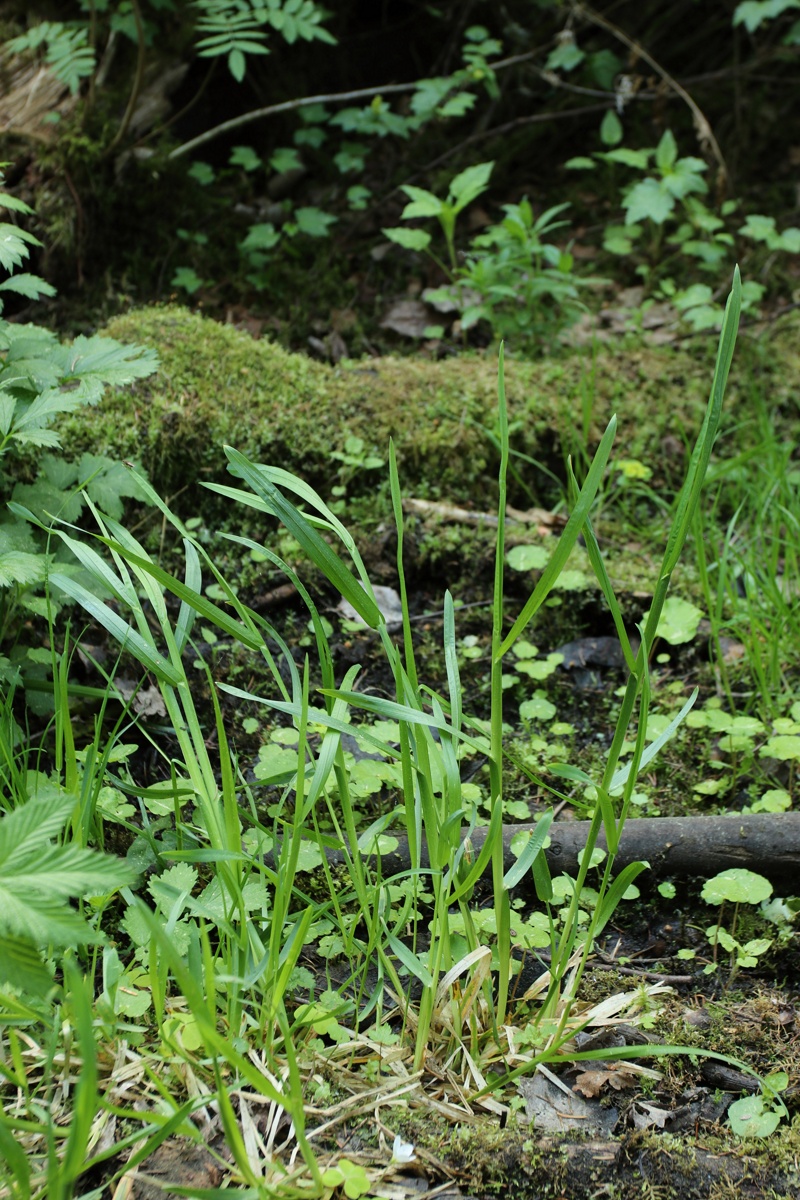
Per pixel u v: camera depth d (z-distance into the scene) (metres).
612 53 4.99
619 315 4.16
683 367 3.78
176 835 1.86
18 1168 1.23
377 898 1.70
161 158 4.07
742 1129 1.60
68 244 3.76
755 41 4.97
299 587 1.66
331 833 2.09
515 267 3.87
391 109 5.03
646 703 1.51
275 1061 1.60
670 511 3.24
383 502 3.06
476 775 2.34
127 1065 1.59
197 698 2.45
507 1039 1.71
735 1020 1.81
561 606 2.86
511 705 2.62
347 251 4.42
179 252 4.13
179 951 1.69
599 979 1.88
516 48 5.00
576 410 3.46
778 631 2.63
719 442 3.58
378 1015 1.70
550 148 5.02
